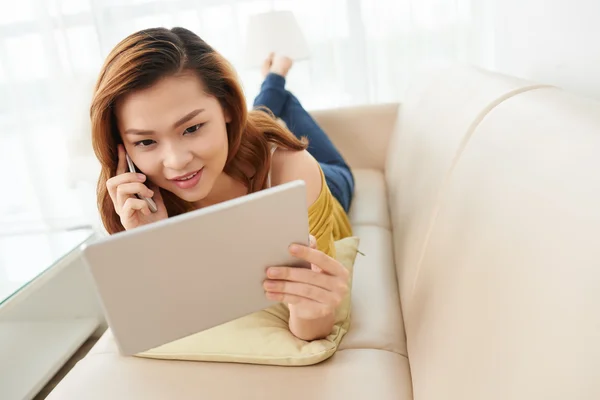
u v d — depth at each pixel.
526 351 0.46
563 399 0.39
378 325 0.95
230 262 0.62
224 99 0.83
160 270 0.58
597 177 0.46
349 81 2.45
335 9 2.35
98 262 0.55
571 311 0.41
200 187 0.81
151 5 2.39
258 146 0.97
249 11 2.38
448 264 0.74
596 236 0.42
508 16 1.87
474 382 0.54
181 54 0.75
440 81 1.35
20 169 2.62
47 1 2.33
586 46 1.04
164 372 0.86
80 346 1.67
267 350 0.85
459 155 0.86
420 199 1.04
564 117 0.61
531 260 0.50
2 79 2.46
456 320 0.65
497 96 0.85
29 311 1.68
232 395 0.78
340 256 1.10
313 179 1.02
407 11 2.31
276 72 1.93
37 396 1.44
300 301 0.69
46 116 2.51
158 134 0.76
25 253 1.45
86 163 2.19
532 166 0.58
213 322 0.66
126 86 0.72
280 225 0.63
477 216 0.67
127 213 0.85
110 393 0.82
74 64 2.42
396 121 1.95
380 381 0.79
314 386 0.79
